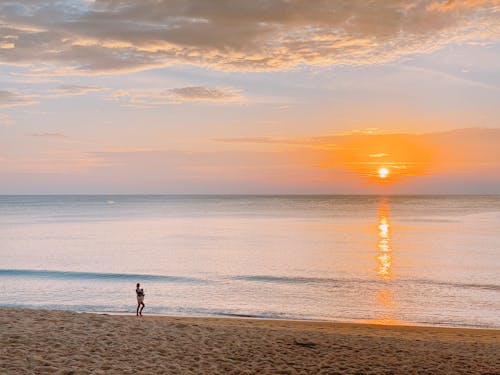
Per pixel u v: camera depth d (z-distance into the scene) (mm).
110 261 43188
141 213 142125
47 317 13781
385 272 35938
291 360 10727
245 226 86938
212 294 27641
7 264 41375
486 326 20484
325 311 23312
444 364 10688
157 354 10711
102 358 10055
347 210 154875
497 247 52219
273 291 28531
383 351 11992
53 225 91875
